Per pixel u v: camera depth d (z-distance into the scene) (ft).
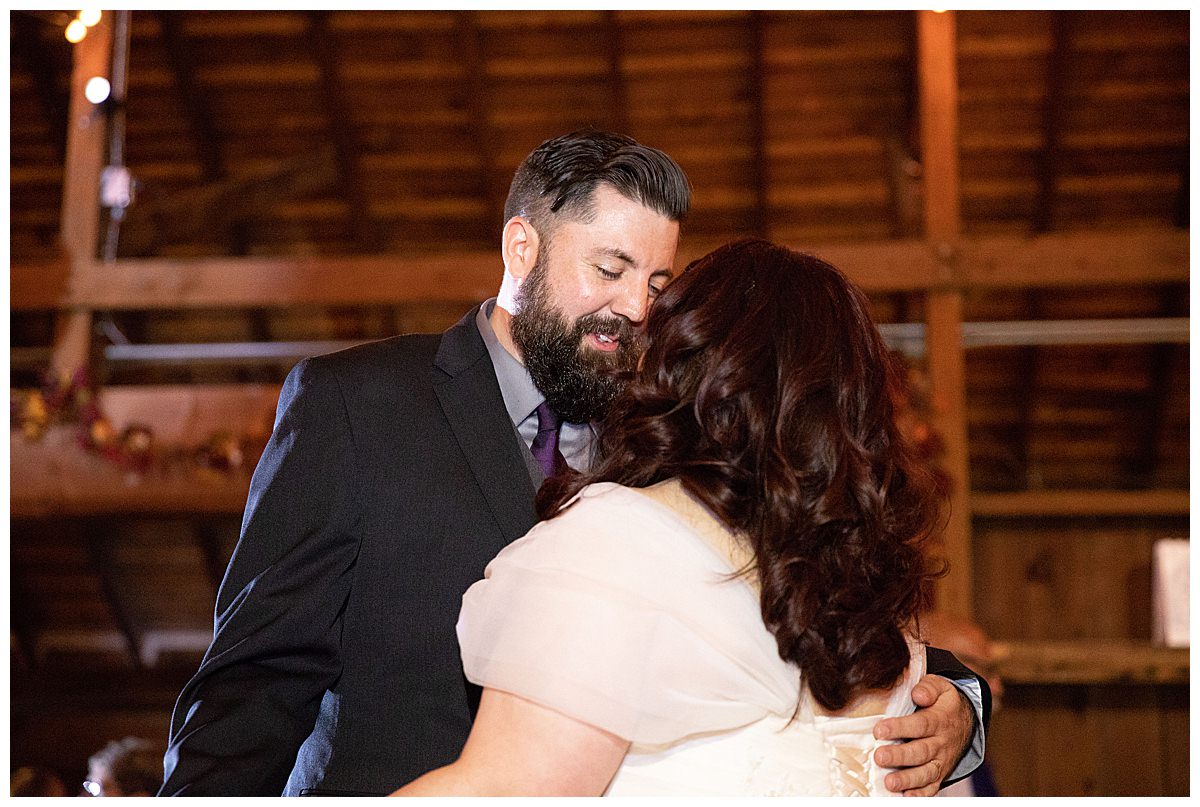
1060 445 29.30
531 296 6.02
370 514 5.68
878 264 21.04
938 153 21.29
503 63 24.63
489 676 4.08
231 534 28.35
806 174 26.14
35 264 21.50
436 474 5.74
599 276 5.92
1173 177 25.57
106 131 22.24
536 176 6.12
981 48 23.82
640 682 4.06
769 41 24.08
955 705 4.97
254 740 5.20
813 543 4.21
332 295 21.59
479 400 5.98
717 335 4.42
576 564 4.19
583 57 24.52
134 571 29.04
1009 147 25.39
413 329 29.09
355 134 25.80
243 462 19.44
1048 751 27.66
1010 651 23.57
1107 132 24.95
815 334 4.39
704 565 4.22
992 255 20.85
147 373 28.96
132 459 19.16
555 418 6.14
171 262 21.44
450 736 5.47
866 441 4.40
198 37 24.31
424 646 5.56
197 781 5.00
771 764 4.19
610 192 5.96
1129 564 28.04
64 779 29.99
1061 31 23.31
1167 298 26.78
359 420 5.77
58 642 30.25
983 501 27.84
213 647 5.47
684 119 25.43
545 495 4.61
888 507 4.37
